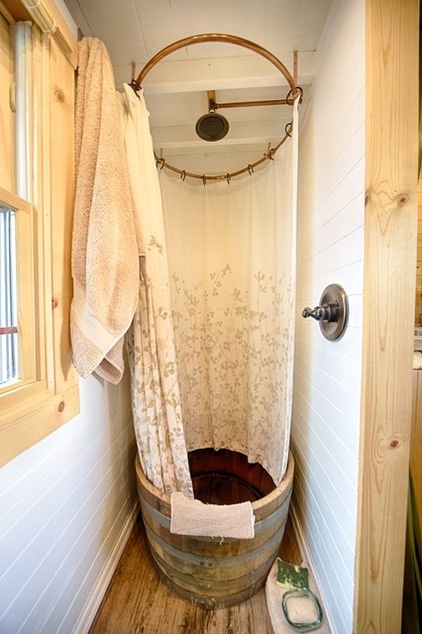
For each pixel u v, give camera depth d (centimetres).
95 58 84
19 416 63
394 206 65
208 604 101
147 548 126
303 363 129
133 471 142
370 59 64
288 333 117
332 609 89
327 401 96
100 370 91
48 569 77
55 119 74
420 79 66
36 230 69
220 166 167
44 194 70
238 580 99
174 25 95
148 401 106
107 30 97
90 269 77
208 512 93
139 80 96
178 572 101
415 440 92
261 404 153
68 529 86
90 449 100
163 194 152
